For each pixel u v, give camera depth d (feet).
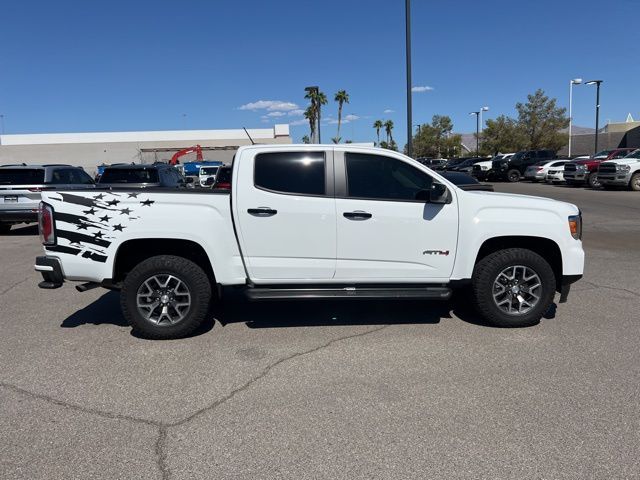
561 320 18.54
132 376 14.07
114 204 16.28
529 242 17.99
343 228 16.65
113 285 16.74
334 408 12.19
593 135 205.67
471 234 17.07
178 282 16.75
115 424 11.57
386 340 16.66
